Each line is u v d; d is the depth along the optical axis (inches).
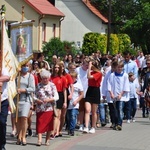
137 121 795.4
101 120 714.8
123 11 2696.9
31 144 561.3
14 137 609.9
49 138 558.3
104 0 2731.3
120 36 2143.2
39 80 611.5
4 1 1876.2
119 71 685.3
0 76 461.7
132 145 552.7
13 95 490.9
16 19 1888.5
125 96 685.9
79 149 527.8
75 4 2319.1
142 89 888.9
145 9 2368.4
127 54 862.5
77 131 669.9
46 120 550.0
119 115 681.0
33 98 561.3
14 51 554.6
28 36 548.4
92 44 1895.9
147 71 817.5
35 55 692.7
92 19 2367.1
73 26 2324.1
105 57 1205.7
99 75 653.9
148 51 2488.9
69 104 627.5
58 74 612.1
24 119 556.7
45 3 2004.2
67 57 972.6
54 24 2005.4
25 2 1873.8
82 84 652.7
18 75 561.9
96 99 654.5
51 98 551.5
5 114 490.0
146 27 2390.5
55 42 1478.8
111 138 605.3
